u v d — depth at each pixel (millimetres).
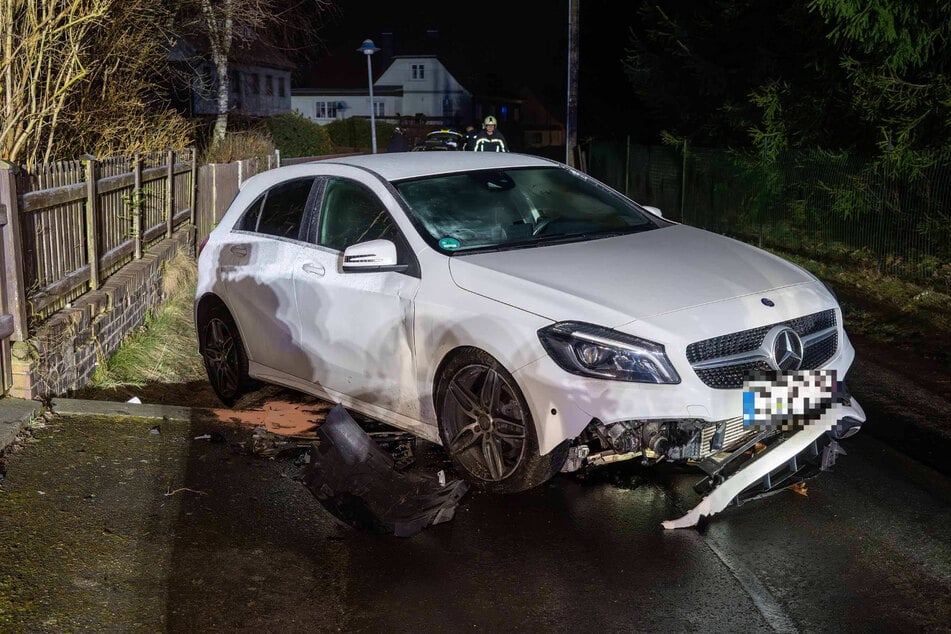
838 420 4316
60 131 9648
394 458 5156
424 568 3971
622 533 4301
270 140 24188
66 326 6422
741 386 4234
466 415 4703
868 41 12672
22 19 8469
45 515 4254
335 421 4891
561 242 5242
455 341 4625
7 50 8039
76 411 5605
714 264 4938
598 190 6098
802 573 3938
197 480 4773
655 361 4133
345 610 3619
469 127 17203
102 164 8117
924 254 11164
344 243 5500
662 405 4102
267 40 24250
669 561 4031
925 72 12805
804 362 4570
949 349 8117
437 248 5004
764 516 4516
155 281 9344
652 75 21953
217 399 7383
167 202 11094
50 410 5598
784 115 15664
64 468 4801
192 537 4152
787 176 14250
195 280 11055
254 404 6453
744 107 18172
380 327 5090
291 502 4574
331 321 5414
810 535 4305
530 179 5883
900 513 4566
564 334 4254
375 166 5691
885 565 4016
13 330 5672
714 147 20250
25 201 6094
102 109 10406
